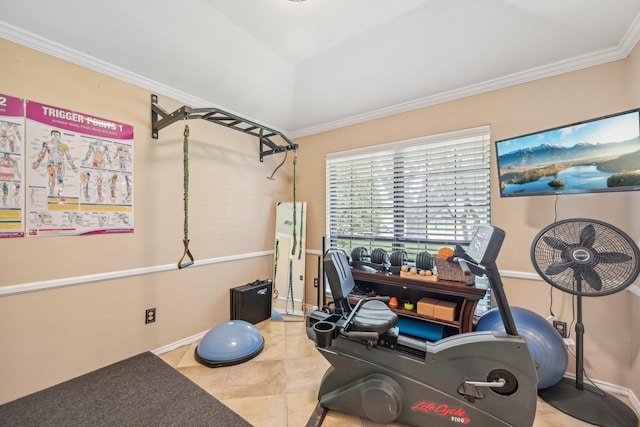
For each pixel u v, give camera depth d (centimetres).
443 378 140
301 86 265
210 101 254
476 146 225
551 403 162
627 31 160
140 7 165
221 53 210
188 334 245
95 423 146
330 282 184
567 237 160
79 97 182
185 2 169
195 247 249
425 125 249
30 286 163
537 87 199
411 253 260
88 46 178
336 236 310
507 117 210
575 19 160
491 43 185
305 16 181
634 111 137
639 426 146
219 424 150
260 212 312
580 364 169
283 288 314
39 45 165
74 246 181
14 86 158
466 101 228
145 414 154
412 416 144
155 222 223
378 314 167
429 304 218
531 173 178
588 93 183
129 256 207
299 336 260
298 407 165
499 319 180
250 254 300
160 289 226
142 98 214
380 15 180
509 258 207
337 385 161
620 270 144
